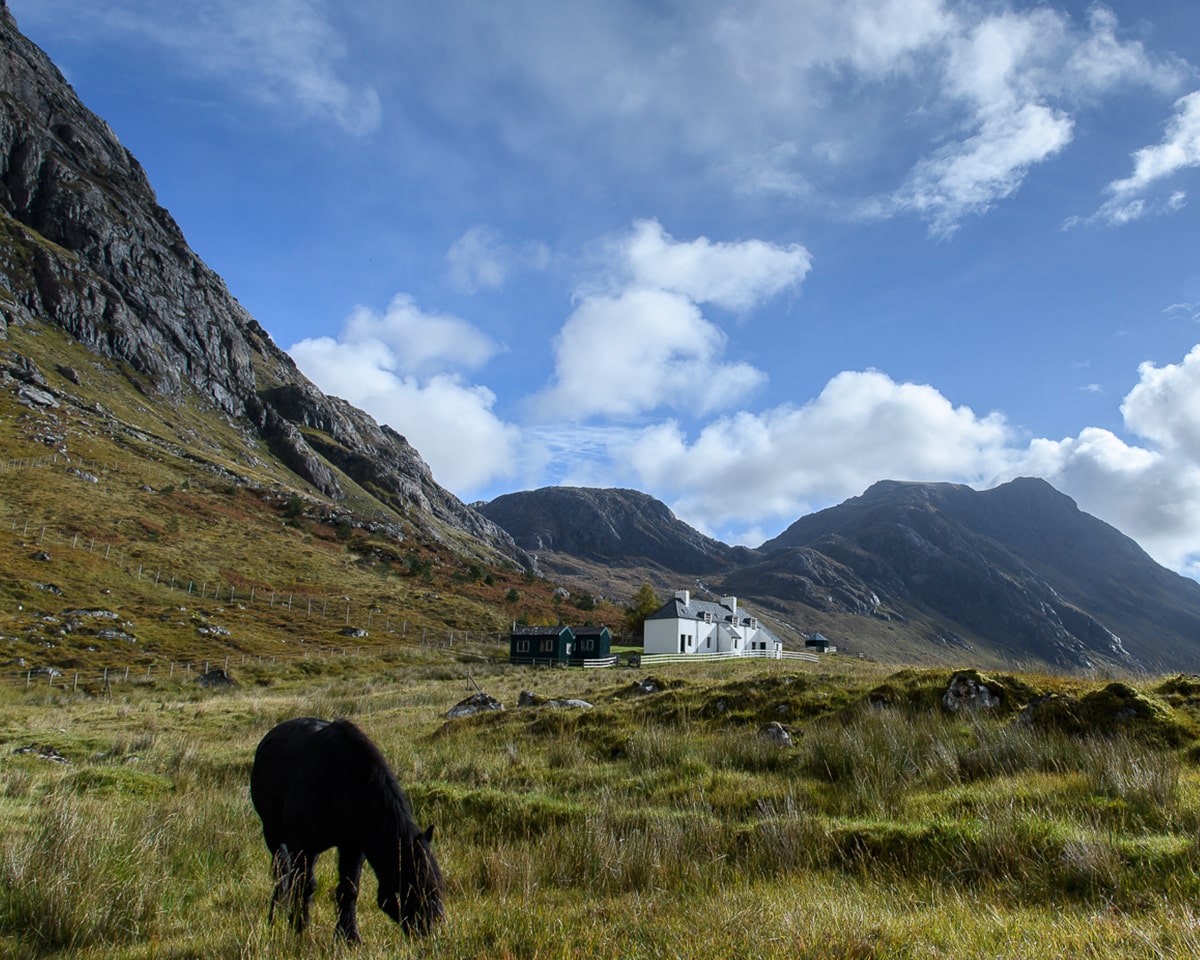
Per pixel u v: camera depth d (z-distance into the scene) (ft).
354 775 21.47
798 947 17.46
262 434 635.66
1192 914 18.12
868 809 32.91
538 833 34.40
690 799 37.04
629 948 18.39
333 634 229.25
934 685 53.06
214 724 90.12
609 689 87.30
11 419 350.43
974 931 18.70
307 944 20.68
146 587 226.79
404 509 645.92
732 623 279.69
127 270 647.15
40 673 145.89
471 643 247.29
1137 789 28.66
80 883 24.79
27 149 635.66
